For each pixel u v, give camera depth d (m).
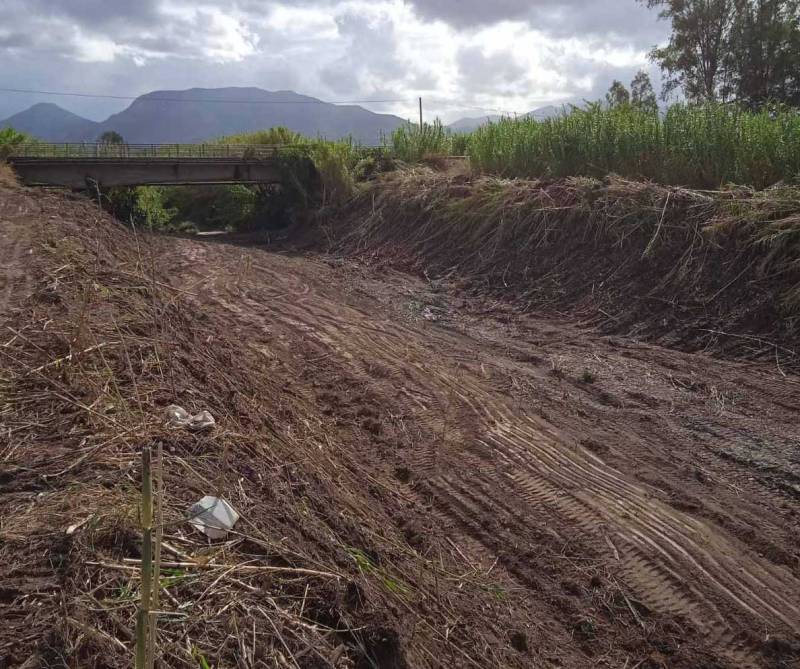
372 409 8.24
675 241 12.30
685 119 14.82
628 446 7.35
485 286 14.49
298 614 3.38
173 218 31.55
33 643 2.81
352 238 21.16
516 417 8.03
